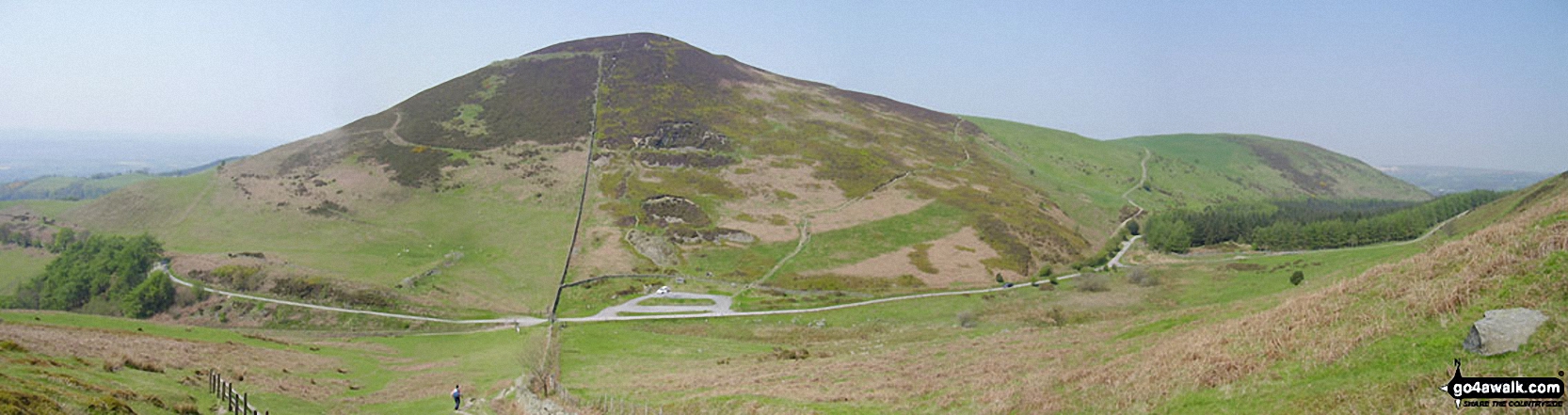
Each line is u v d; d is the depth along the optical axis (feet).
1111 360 151.12
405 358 309.22
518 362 273.54
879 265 497.05
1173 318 198.59
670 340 335.06
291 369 233.55
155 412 134.00
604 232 536.83
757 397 167.32
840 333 350.02
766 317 400.26
